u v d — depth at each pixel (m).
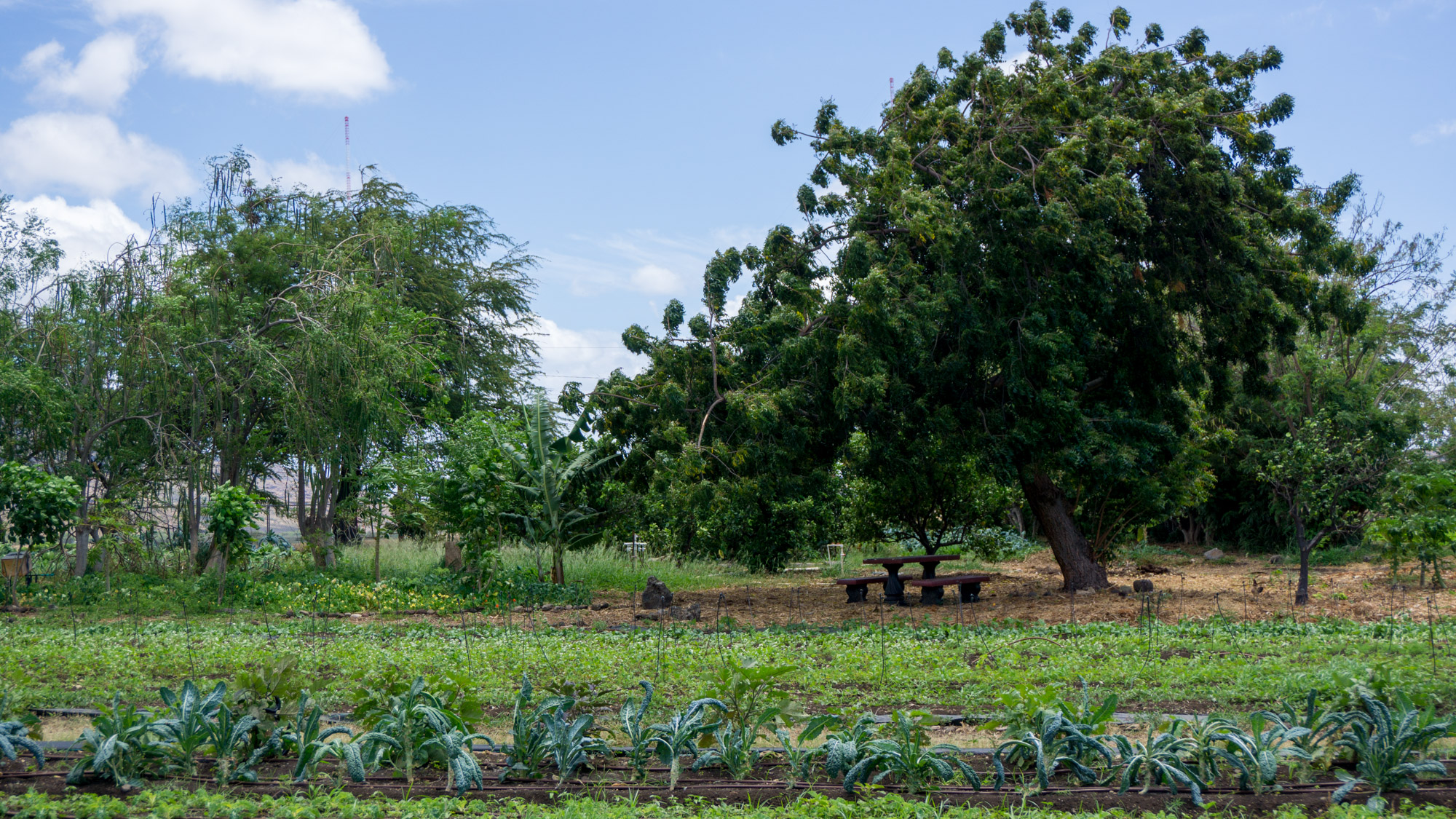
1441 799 5.20
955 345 14.70
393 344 19.22
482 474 16.55
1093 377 15.67
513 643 10.75
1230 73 15.83
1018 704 5.71
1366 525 14.53
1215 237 14.62
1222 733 5.56
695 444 13.89
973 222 14.22
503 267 31.58
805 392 14.39
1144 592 15.75
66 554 17.22
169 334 17.53
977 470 15.81
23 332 17.69
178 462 17.66
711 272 14.68
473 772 5.45
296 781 5.56
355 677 8.93
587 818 4.82
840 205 15.44
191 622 13.33
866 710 7.55
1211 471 24.88
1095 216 13.89
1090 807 5.21
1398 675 7.55
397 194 27.81
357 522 21.66
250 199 22.89
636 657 9.66
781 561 23.27
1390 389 28.02
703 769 5.93
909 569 23.98
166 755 5.72
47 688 8.27
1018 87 14.91
